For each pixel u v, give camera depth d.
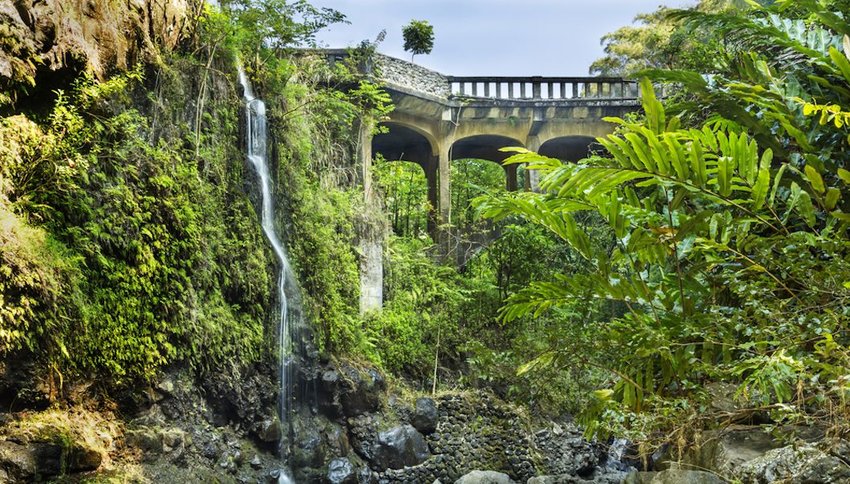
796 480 3.63
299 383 11.75
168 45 10.62
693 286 5.52
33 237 7.48
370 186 16.11
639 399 5.07
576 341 5.32
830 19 5.92
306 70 15.20
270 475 10.13
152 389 8.81
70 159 8.10
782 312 4.07
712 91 5.93
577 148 22.08
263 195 12.02
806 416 3.63
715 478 4.11
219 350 9.88
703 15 6.53
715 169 4.91
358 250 14.56
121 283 8.61
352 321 13.47
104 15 9.13
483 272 17.62
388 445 12.50
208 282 9.92
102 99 8.85
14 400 7.21
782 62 7.10
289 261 12.29
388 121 18.59
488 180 23.94
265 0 12.82
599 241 14.79
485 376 6.32
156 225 9.24
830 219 4.80
